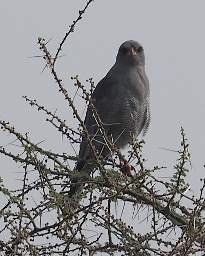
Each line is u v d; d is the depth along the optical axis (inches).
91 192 339.6
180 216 355.3
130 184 345.7
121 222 324.8
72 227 322.0
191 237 301.6
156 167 336.2
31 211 320.2
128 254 317.4
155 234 319.9
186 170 328.8
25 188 335.0
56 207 320.2
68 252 318.7
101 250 320.5
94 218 325.1
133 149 347.3
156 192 344.8
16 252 306.2
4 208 317.1
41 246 317.7
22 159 343.6
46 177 334.6
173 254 305.4
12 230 309.9
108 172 349.7
